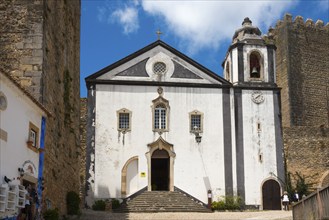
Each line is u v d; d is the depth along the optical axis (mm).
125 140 32125
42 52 16406
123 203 30844
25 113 13992
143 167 31859
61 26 19531
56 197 17703
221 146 32875
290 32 52188
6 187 12102
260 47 34969
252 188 32438
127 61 33500
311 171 37531
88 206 30719
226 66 36844
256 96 33969
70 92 21141
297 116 49750
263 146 33219
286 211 29062
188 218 24266
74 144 21844
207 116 33250
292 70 51000
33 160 14586
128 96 32812
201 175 32281
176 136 32625
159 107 33000
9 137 12656
